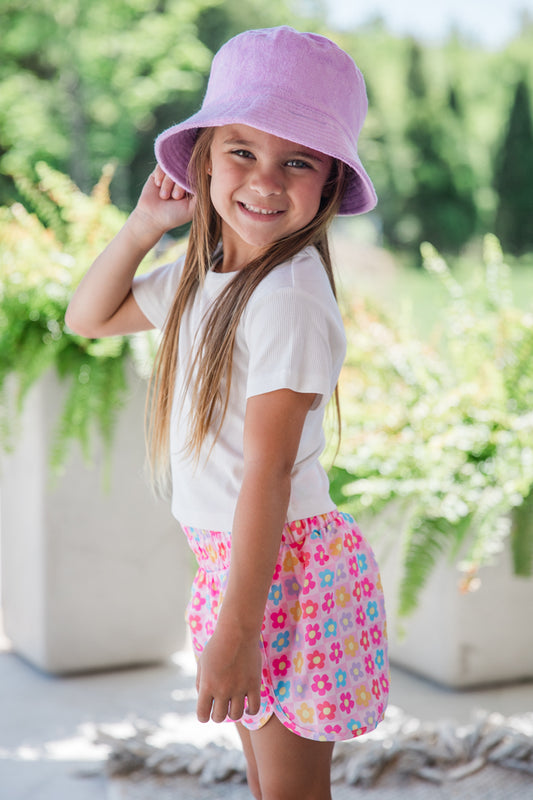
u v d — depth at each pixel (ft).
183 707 7.84
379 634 4.32
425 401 8.46
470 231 51.80
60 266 8.45
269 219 4.17
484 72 52.54
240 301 4.03
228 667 3.54
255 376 3.82
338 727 4.00
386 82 52.19
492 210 52.01
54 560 8.45
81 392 8.16
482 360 8.70
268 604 4.06
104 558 8.61
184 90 43.11
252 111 4.03
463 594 8.01
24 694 8.11
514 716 7.54
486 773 6.59
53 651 8.51
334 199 4.41
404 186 51.90
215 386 4.05
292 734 4.09
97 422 8.38
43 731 7.31
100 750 6.97
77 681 8.48
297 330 3.83
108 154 40.32
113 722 7.50
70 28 38.22
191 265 4.55
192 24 43.37
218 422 4.11
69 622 8.54
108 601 8.65
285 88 4.14
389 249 51.19
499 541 7.72
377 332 9.03
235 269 4.46
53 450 8.05
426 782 6.47
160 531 8.79
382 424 8.50
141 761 6.65
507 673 8.27
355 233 51.16
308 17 51.70
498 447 8.05
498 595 8.14
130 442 8.59
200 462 4.17
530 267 49.24
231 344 4.03
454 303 9.02
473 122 52.37
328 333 3.96
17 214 8.80
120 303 4.95
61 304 8.30
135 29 39.14
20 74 39.88
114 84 39.37
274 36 4.25
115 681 8.47
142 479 8.66
